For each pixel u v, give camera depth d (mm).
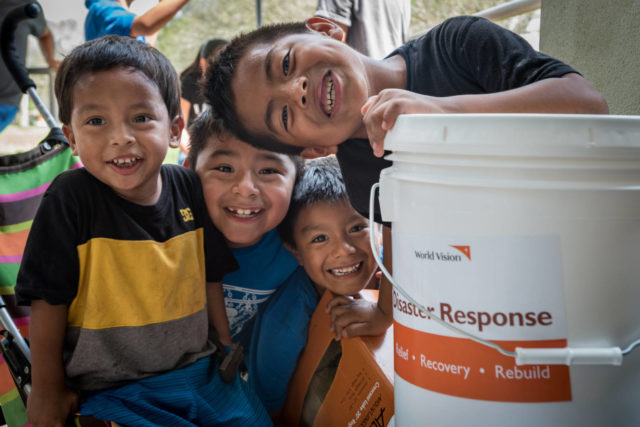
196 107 2656
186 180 1265
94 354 1076
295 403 1404
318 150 1337
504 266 702
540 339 702
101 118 1059
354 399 1225
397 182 806
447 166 719
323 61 1146
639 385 731
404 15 2555
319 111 1149
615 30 1316
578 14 1476
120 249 1087
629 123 683
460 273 725
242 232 1292
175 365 1150
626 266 708
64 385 1079
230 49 1308
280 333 1410
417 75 1255
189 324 1164
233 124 1271
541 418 710
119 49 1093
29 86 1419
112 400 1064
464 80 1192
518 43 1107
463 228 716
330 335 1332
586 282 700
